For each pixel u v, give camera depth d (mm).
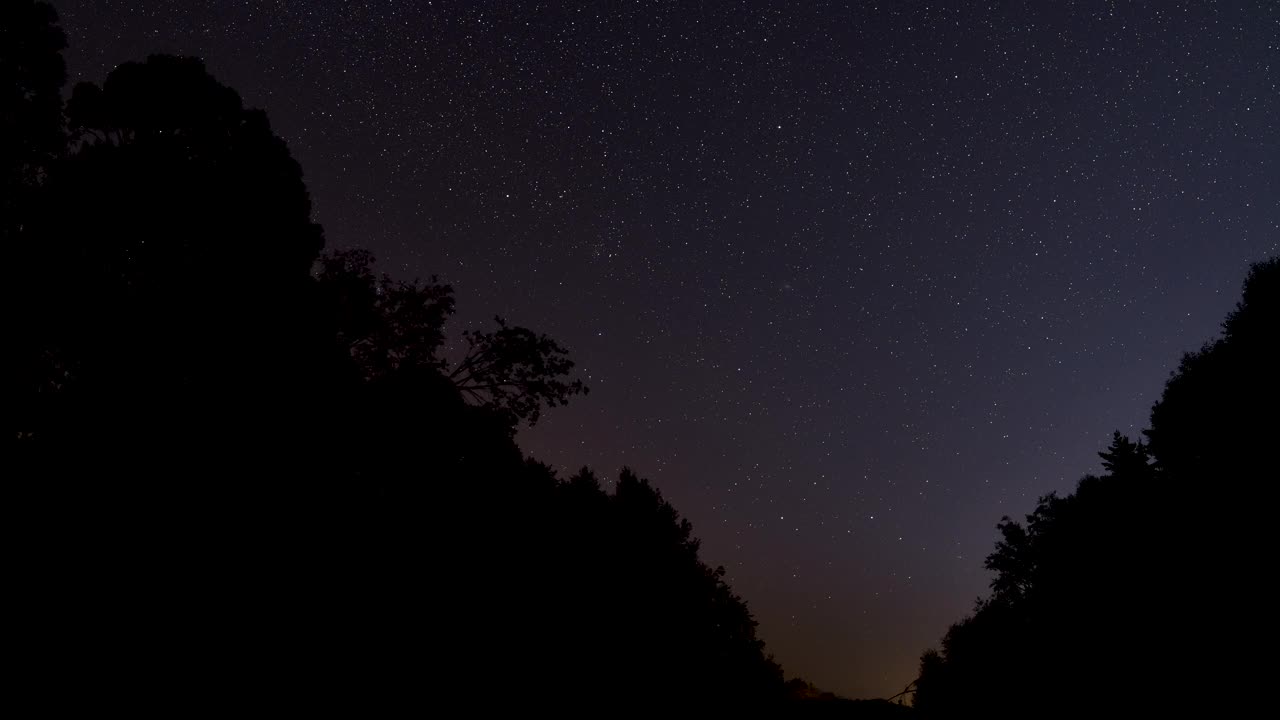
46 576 11422
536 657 17766
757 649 33406
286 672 12719
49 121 13133
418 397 16469
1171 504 22688
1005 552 32188
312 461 14680
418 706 14258
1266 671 17391
